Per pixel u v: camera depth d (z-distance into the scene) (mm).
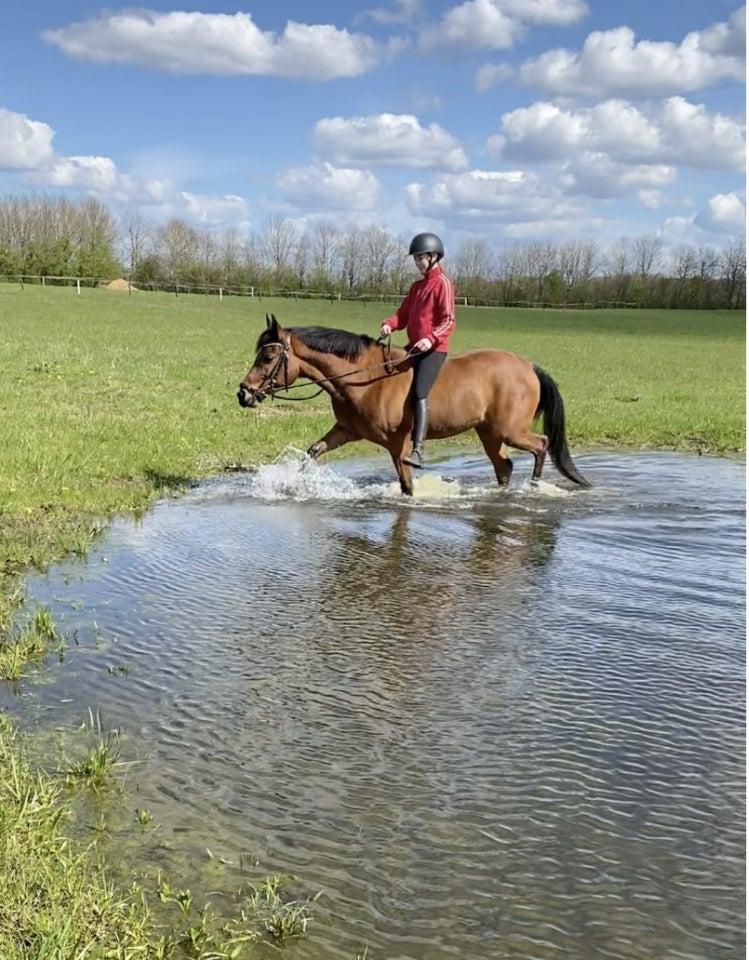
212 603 6059
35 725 4270
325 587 6434
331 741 4172
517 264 108062
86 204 99125
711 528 8258
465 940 2898
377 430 9102
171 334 33844
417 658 5164
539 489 9812
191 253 97500
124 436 11906
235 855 3291
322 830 3467
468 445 13539
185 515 8523
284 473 10273
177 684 4773
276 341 8945
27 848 3146
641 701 4656
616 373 26391
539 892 3143
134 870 3174
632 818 3604
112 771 3855
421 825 3516
